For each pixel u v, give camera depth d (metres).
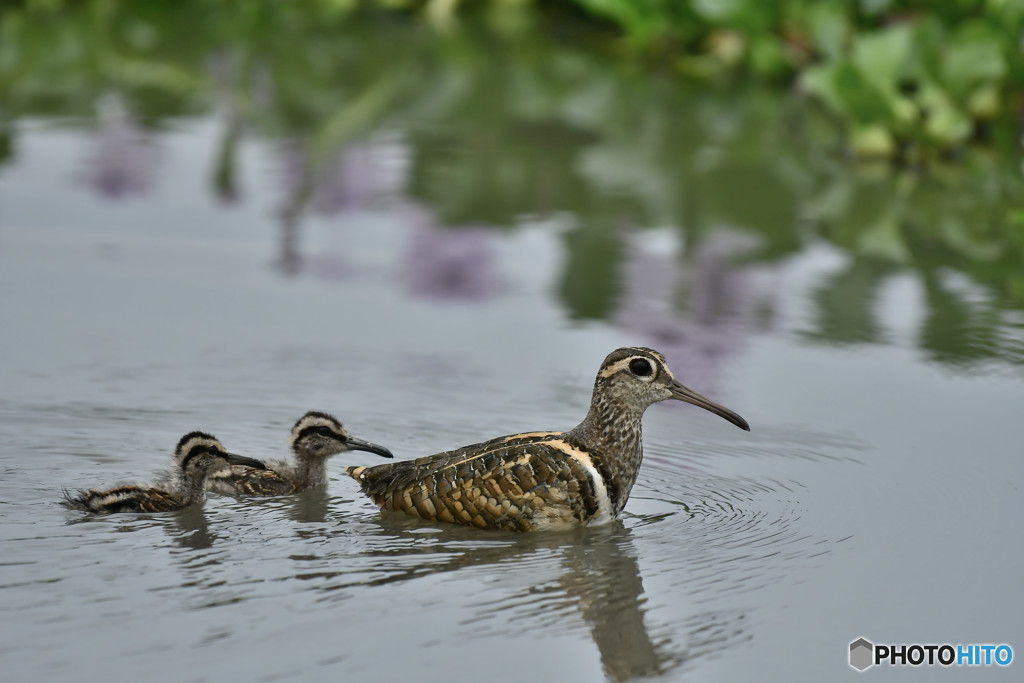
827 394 17.53
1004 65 28.47
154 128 30.50
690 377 18.05
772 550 13.10
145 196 25.50
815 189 27.39
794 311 20.72
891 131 29.52
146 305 20.23
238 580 12.20
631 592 12.15
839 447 15.84
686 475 15.09
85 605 11.55
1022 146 30.02
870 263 23.12
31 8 43.38
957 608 11.97
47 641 10.85
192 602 11.67
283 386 17.41
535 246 23.61
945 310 20.81
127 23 42.00
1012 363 18.61
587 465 13.76
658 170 28.53
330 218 24.75
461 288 21.34
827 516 13.93
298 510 14.29
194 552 12.85
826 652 11.19
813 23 33.94
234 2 45.22
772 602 12.00
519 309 20.59
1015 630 11.59
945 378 18.08
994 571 12.66
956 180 28.27
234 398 16.97
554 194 26.67
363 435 15.85
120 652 10.70
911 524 13.73
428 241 23.78
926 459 15.45
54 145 28.62
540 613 11.69
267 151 28.98
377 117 32.25
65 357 18.16
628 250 23.53
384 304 20.72
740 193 27.06
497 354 18.75
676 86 35.91
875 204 26.45
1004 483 14.76
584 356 18.75
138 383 17.36
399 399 17.00
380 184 26.95
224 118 31.66
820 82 29.38
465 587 12.20
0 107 31.84
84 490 14.09
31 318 19.56
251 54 38.28
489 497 13.66
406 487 14.16
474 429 16.14
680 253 23.48
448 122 31.94
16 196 25.08
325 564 12.66
